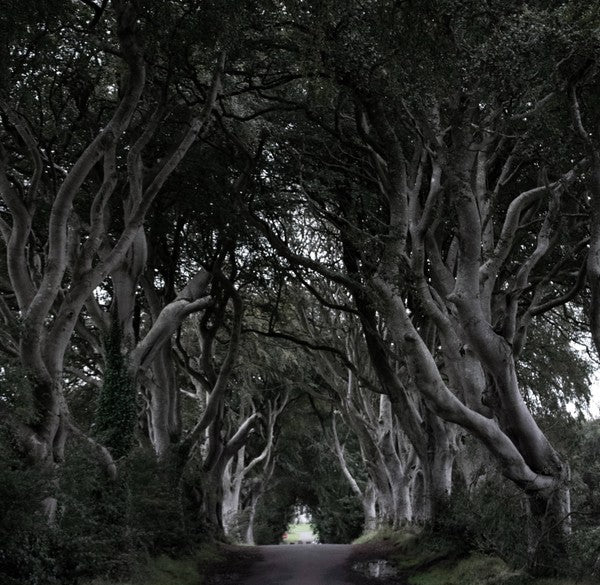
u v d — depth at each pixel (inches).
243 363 1328.7
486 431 603.8
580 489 641.6
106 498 593.0
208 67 661.3
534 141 603.5
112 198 784.3
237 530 1435.8
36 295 527.2
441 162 621.3
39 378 521.3
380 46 560.1
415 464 1173.7
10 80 563.2
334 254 1003.9
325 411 1722.4
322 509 1932.8
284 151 833.5
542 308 667.4
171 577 695.7
